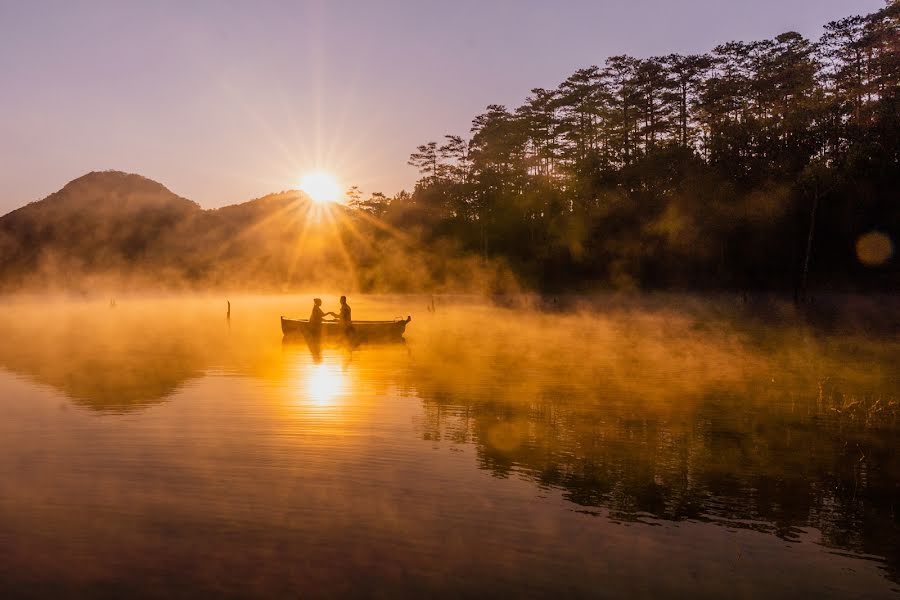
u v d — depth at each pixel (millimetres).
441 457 10258
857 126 47625
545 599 6230
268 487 8938
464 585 6461
